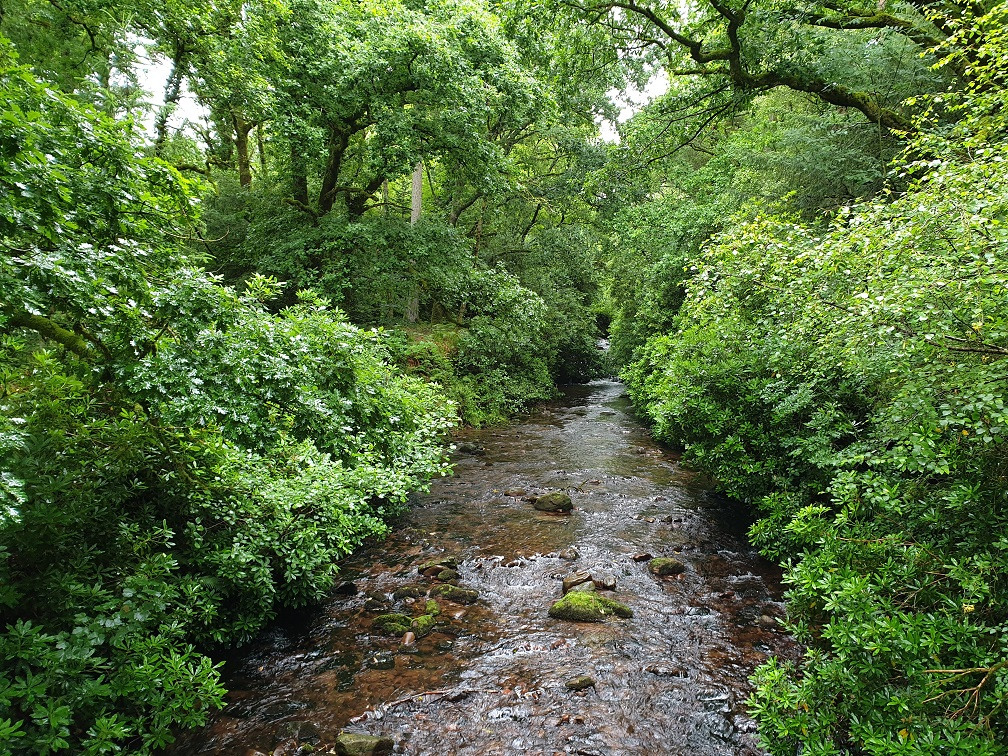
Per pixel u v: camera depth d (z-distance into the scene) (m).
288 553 4.82
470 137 12.32
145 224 3.81
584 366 28.17
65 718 2.77
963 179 3.38
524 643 5.00
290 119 11.48
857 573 3.32
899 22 8.30
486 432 14.88
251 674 4.51
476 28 12.27
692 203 16.92
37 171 2.84
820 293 4.38
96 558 3.71
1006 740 2.35
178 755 3.60
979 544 3.07
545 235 21.64
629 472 10.74
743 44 9.10
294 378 5.49
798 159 10.41
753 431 7.16
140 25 11.14
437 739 3.81
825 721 2.82
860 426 5.86
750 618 5.43
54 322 3.92
